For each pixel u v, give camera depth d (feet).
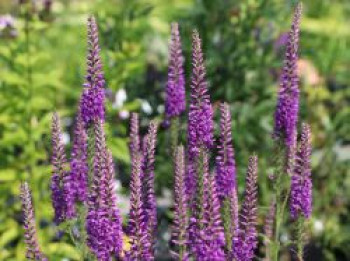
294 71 4.50
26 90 6.61
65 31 9.20
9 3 8.43
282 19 7.34
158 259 6.48
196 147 4.16
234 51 7.30
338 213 7.51
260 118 7.23
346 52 10.96
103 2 7.02
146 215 4.01
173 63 4.75
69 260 6.48
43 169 6.36
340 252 7.25
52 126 4.33
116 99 6.83
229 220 4.06
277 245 4.70
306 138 4.28
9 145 6.55
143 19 7.34
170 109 4.77
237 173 6.91
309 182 4.32
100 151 3.88
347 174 7.81
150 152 4.04
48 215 6.22
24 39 6.72
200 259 3.79
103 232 3.88
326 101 9.38
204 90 4.15
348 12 14.16
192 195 4.14
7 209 6.68
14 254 6.59
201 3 7.45
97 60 4.21
